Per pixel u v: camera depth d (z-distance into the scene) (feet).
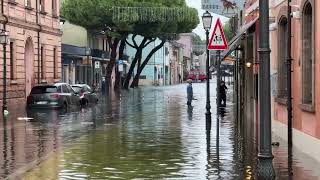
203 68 583.99
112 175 38.42
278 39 60.44
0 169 41.73
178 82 444.55
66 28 214.69
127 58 300.61
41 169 41.37
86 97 131.23
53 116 96.78
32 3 145.18
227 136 61.77
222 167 41.01
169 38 247.29
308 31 48.57
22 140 60.64
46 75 155.94
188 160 44.60
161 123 80.23
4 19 125.59
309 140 46.09
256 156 46.11
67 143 57.47
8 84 128.98
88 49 209.67
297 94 51.01
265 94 29.04
